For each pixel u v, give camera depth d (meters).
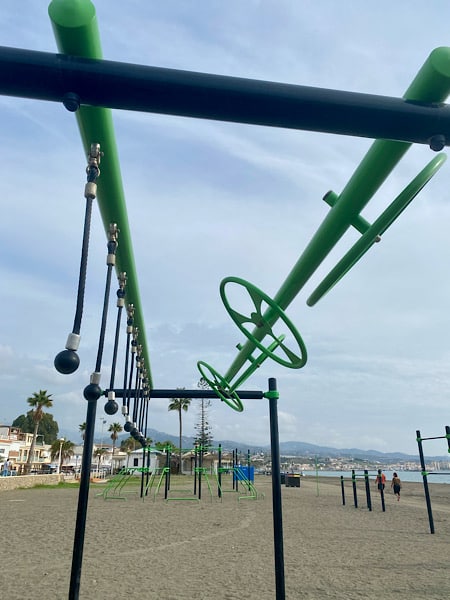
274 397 3.05
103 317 2.01
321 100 1.20
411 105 1.25
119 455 70.81
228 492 22.00
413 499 20.11
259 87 1.18
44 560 6.42
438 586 5.15
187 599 4.59
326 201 1.94
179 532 9.15
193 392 5.39
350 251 1.96
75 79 1.14
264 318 2.59
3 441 59.66
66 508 14.13
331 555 6.91
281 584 2.67
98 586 5.05
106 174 1.73
